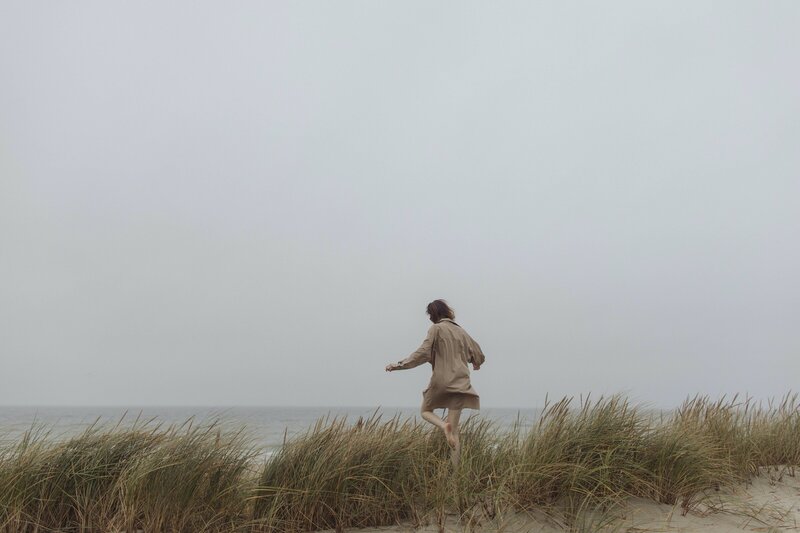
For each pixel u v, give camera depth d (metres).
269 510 3.79
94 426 4.20
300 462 4.10
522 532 3.78
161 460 3.68
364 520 4.03
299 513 3.87
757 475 5.72
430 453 4.79
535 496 4.12
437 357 4.93
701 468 4.56
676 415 5.68
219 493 3.71
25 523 3.46
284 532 3.76
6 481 3.48
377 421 4.82
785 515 4.28
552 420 4.64
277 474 4.03
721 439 5.88
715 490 4.82
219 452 3.88
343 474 4.03
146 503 3.54
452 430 4.68
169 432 4.19
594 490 4.10
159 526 3.46
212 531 3.57
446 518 4.06
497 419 5.16
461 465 4.39
